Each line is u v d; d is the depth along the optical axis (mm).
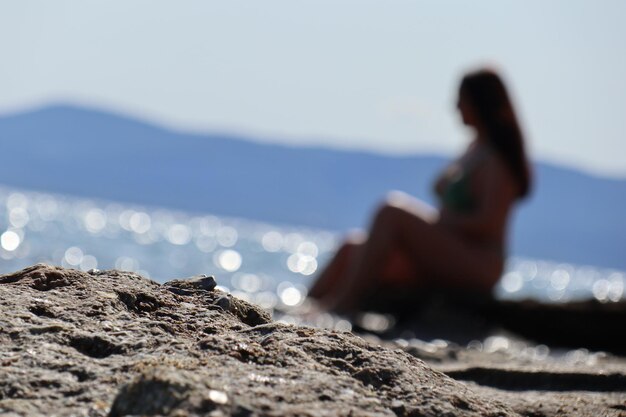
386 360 2084
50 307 2189
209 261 22156
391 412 1780
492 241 8070
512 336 7156
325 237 116000
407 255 7988
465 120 8250
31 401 1728
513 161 8078
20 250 17609
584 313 7453
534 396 2816
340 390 1822
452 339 6586
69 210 69562
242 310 2465
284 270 22672
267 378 1817
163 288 2492
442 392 1998
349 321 6945
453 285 7855
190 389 1600
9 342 1978
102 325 2131
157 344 2045
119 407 1603
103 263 17531
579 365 3549
